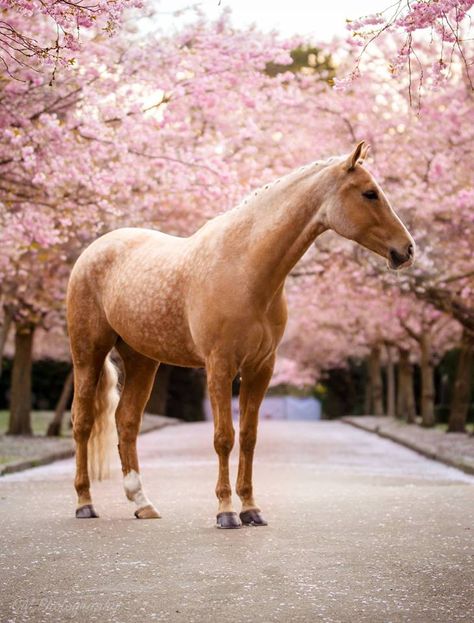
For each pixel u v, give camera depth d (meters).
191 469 13.49
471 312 17.95
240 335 6.96
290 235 7.02
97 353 8.15
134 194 15.73
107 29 6.80
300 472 13.06
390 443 22.31
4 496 9.45
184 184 14.27
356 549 6.05
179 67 13.68
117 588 4.99
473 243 17.11
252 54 14.32
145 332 7.61
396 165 17.70
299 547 6.13
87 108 12.50
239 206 7.31
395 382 50.69
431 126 17.06
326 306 28.03
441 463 15.80
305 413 61.25
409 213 17.36
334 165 7.01
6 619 4.40
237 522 7.01
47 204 12.84
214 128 17.03
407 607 4.58
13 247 15.17
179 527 7.06
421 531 6.76
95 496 9.43
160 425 32.28
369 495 9.17
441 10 6.51
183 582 5.11
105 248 8.21
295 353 46.88
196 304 7.14
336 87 7.24
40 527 7.10
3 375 42.88
